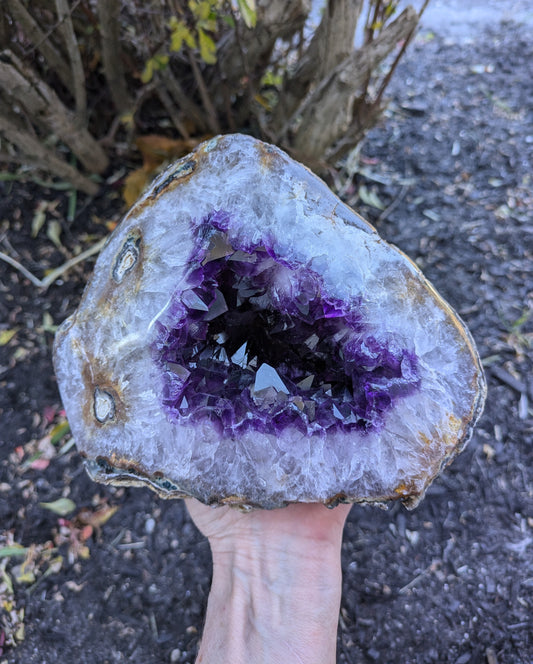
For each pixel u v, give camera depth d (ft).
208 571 1.52
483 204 1.90
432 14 2.28
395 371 0.84
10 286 1.71
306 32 2.01
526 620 1.49
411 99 2.07
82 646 1.47
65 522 1.55
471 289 1.80
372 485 0.88
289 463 0.88
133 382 0.88
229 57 1.53
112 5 1.36
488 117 2.04
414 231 1.86
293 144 1.63
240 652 1.15
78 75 1.42
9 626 1.48
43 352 1.67
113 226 1.77
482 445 1.65
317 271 0.82
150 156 1.76
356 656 1.47
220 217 0.82
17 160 1.56
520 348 1.74
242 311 0.85
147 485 0.94
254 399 0.85
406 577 1.54
